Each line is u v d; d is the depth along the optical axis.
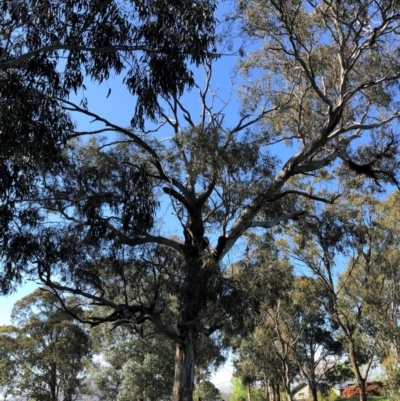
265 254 16.77
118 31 10.47
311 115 17.95
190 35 10.11
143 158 15.28
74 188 11.60
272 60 17.55
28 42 10.20
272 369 39.28
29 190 11.05
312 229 19.62
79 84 11.16
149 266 13.62
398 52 15.93
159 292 14.42
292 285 23.95
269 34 15.70
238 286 13.52
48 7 9.61
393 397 24.14
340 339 31.20
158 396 31.27
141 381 31.14
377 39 15.02
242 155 13.45
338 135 16.61
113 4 10.12
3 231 11.27
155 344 32.22
